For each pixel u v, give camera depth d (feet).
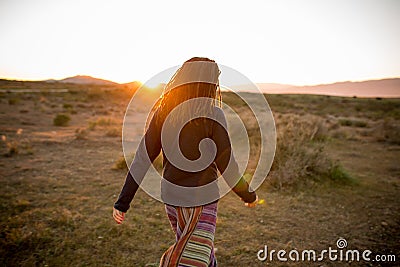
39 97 117.39
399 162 28.73
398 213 15.80
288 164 19.66
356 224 14.39
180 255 5.46
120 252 11.07
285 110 92.17
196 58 6.11
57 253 10.78
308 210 15.90
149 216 14.32
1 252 10.59
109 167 22.76
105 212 14.55
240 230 13.30
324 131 39.70
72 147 29.96
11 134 36.55
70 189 17.72
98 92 144.25
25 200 15.52
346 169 25.26
